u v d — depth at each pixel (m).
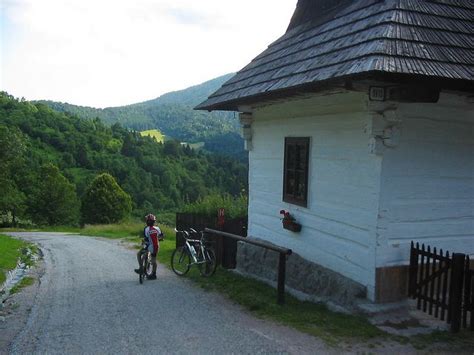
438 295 5.55
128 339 5.66
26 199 56.66
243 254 9.95
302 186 7.82
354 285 6.22
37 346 5.48
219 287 8.66
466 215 6.32
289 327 5.80
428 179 6.09
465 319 5.33
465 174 6.29
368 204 6.07
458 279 5.25
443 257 5.47
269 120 9.09
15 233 28.61
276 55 8.70
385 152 5.84
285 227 8.12
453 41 5.52
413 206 6.03
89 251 16.03
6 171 54.56
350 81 5.14
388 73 4.69
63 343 5.57
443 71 4.92
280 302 6.98
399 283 6.00
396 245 5.97
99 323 6.45
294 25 10.09
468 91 5.70
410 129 5.94
